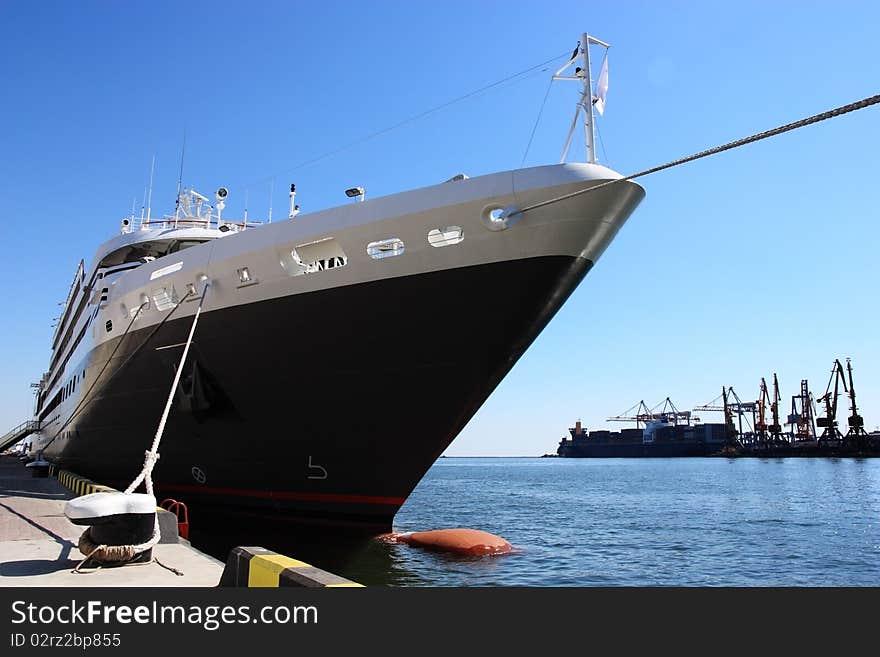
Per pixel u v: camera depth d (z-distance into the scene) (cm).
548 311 1056
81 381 2003
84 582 643
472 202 987
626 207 970
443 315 1059
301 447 1271
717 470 8231
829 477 6275
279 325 1192
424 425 1170
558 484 5478
